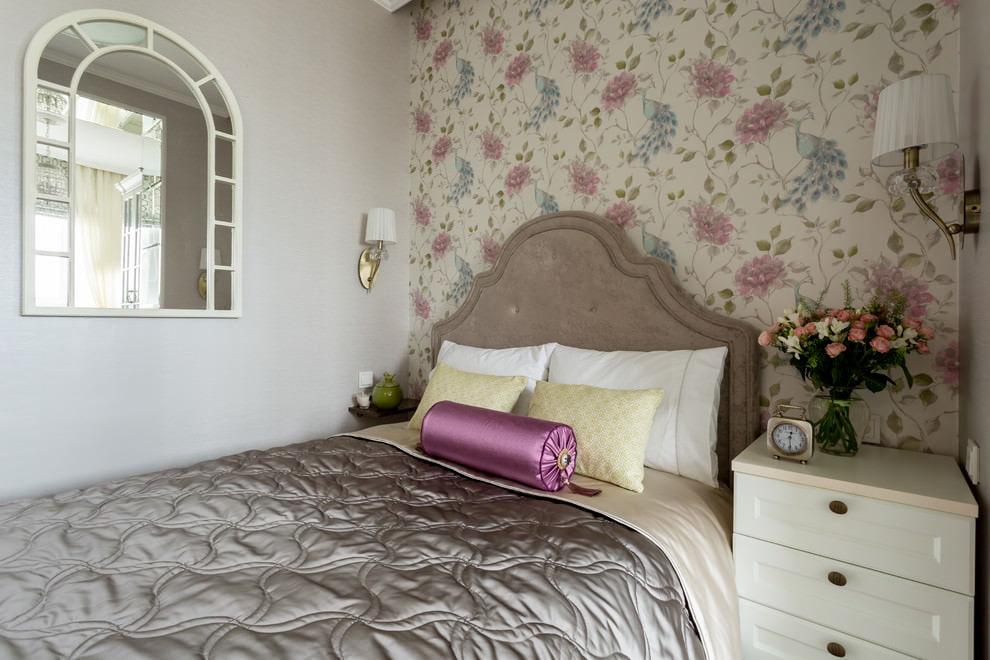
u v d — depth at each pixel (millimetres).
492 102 2592
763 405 1736
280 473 1503
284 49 2373
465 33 2725
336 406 2623
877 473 1229
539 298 2301
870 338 1347
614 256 2045
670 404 1665
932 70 1434
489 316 2504
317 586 864
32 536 1060
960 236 1370
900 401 1491
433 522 1172
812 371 1455
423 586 874
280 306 2367
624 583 979
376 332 2828
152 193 1930
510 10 2520
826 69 1611
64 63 1717
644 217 2029
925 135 1141
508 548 1027
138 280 1893
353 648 704
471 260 2699
